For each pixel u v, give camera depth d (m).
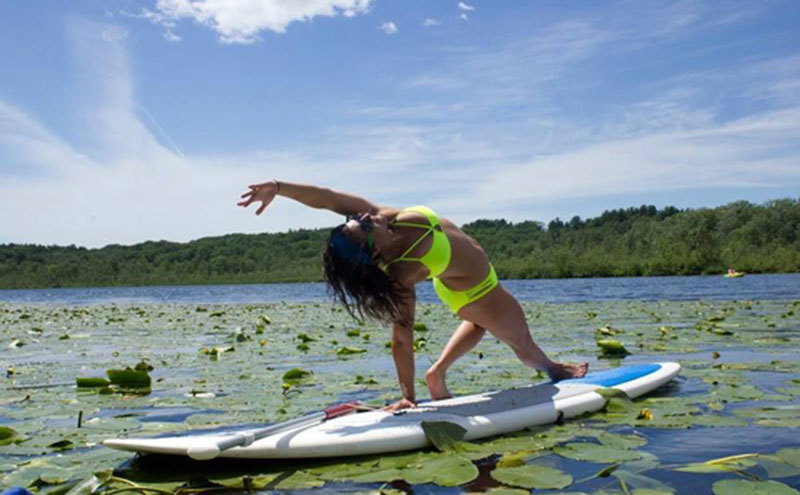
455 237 4.19
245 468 3.24
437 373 4.60
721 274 50.84
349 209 3.99
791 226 53.94
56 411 4.69
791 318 11.39
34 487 2.96
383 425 3.63
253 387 5.63
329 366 6.95
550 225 77.81
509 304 4.51
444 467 3.04
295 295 36.97
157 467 3.26
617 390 4.47
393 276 3.84
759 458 3.10
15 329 13.67
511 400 4.19
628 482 2.82
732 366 6.00
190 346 9.48
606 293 25.33
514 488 2.79
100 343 10.16
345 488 2.89
